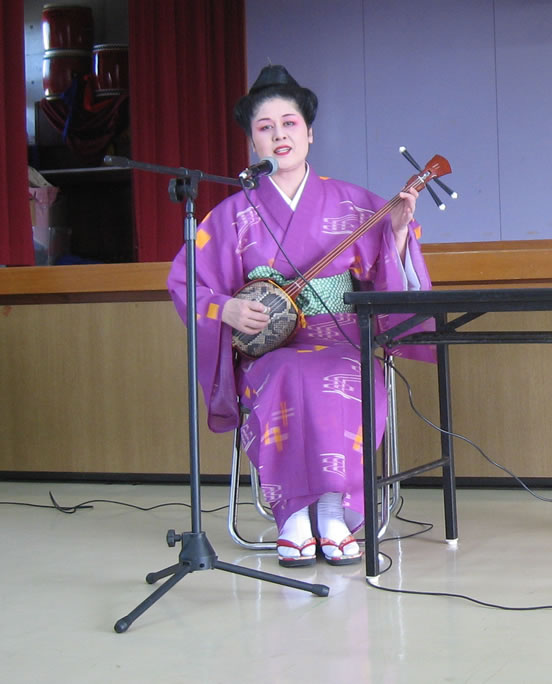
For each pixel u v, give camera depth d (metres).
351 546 2.21
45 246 5.35
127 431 3.39
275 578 1.93
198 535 1.92
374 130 6.31
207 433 3.35
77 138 5.54
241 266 2.44
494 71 6.20
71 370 3.43
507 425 3.12
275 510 2.23
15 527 2.71
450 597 1.89
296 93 2.43
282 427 2.21
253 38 6.39
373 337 2.00
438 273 2.99
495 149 6.21
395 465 2.54
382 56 6.29
